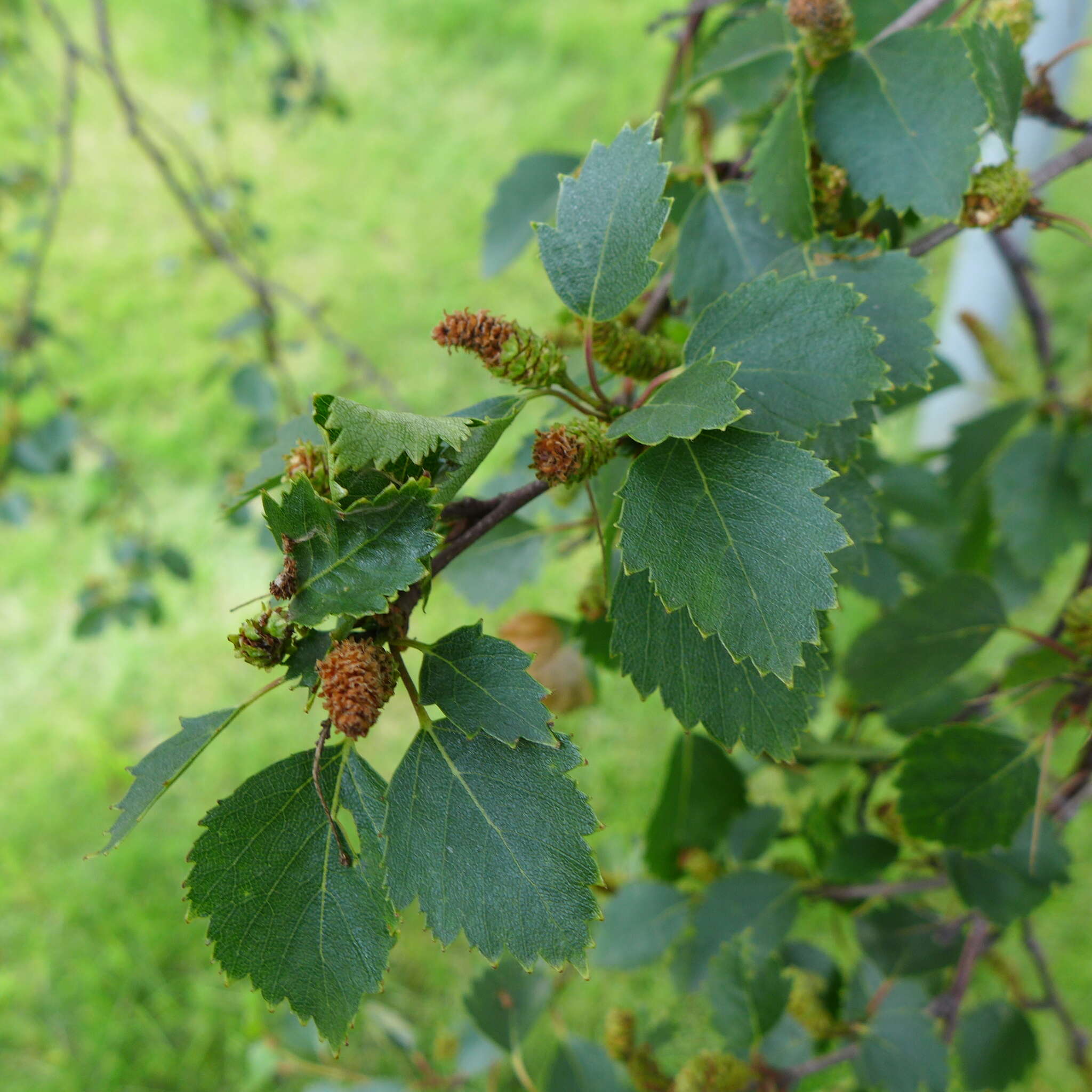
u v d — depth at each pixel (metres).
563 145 1.19
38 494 0.92
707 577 0.15
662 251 0.29
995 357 0.40
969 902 0.27
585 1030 0.56
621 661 0.16
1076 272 0.86
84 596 0.62
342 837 0.15
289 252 1.14
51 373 0.98
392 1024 0.41
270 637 0.15
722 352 0.17
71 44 0.53
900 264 0.20
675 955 0.32
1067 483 0.38
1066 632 0.25
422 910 0.14
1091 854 0.60
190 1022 0.62
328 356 1.02
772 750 0.16
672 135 0.26
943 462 0.46
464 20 1.38
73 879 0.70
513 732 0.14
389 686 0.14
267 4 0.73
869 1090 0.29
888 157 0.21
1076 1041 0.33
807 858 0.38
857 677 0.28
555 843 0.14
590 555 0.68
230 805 0.15
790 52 0.26
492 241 0.35
